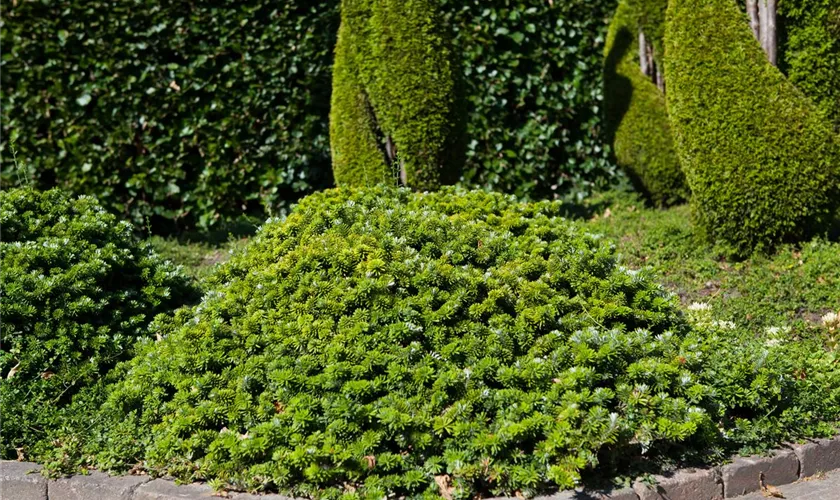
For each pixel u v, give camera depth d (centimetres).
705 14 676
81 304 495
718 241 684
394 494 352
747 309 580
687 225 750
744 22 670
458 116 728
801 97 659
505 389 383
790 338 535
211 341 433
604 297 450
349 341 406
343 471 355
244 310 457
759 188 655
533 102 956
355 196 543
